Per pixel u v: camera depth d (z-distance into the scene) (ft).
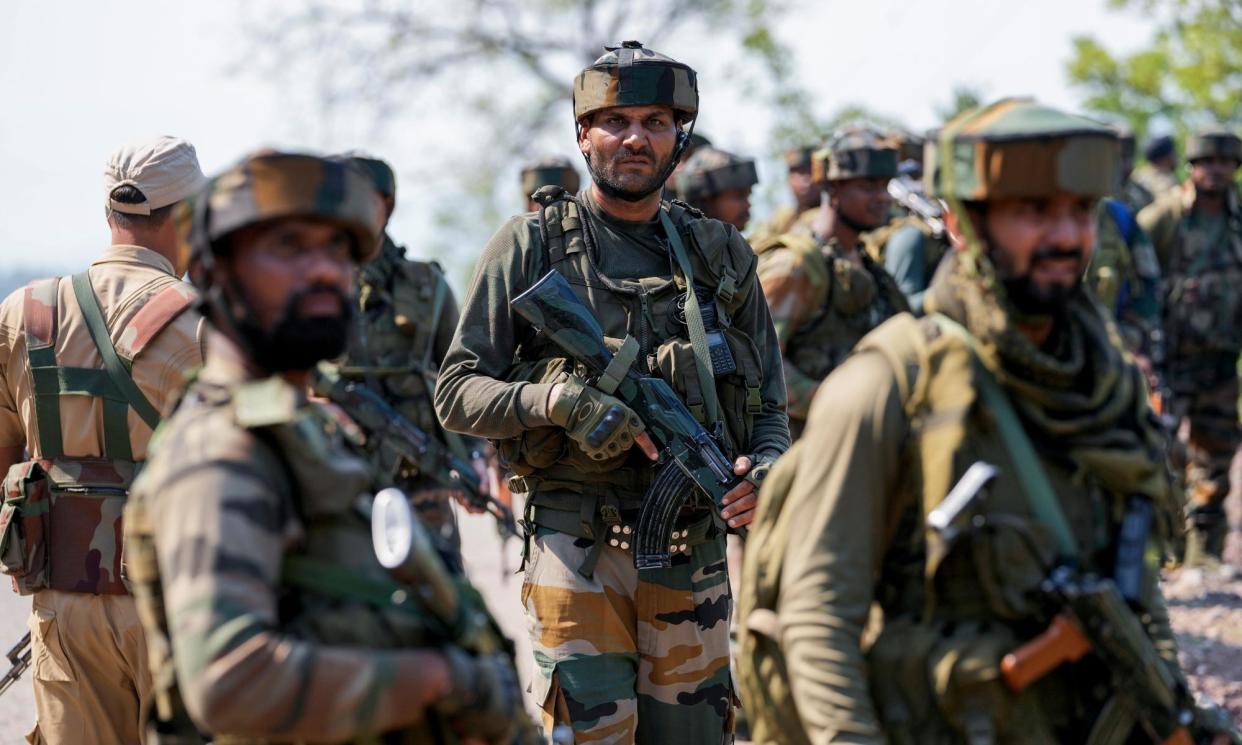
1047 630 18.90
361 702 16.67
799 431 45.57
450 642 18.17
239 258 17.78
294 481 17.40
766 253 46.19
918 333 19.45
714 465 30.48
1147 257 62.75
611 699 30.60
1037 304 19.08
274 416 17.07
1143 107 155.43
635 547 30.37
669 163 31.94
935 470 18.83
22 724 44.09
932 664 19.04
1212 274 65.67
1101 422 19.26
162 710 18.21
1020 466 19.01
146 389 29.53
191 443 17.15
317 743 17.62
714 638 31.71
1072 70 157.38
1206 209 66.64
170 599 16.58
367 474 17.99
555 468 31.24
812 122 205.05
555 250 31.60
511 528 47.11
